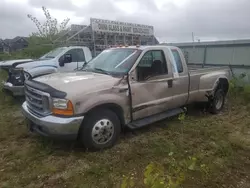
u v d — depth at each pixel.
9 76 7.54
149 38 17.97
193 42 11.42
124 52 5.03
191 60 11.49
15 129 5.18
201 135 5.01
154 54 5.03
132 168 3.75
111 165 3.80
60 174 3.58
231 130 5.34
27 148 4.33
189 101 5.86
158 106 5.05
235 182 3.43
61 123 3.75
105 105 4.20
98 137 4.18
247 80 9.34
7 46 36.59
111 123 4.31
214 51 10.62
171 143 4.54
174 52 5.46
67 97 3.78
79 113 3.86
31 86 4.30
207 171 3.60
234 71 9.97
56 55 9.36
